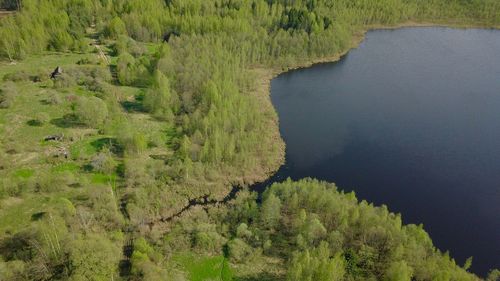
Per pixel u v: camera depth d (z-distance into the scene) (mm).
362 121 168875
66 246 91312
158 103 154625
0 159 121250
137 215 110375
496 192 131500
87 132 139875
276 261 100062
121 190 118250
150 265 90812
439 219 120375
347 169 139625
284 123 165750
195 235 105375
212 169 129125
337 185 132250
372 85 199500
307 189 115250
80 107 141375
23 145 129500
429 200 127375
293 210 112375
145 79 176000
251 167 134250
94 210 108562
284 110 175625
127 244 102438
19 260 88688
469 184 134625
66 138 134875
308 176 135250
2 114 143875
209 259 100062
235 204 118188
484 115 175875
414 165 142750
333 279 86562
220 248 102812
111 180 121250
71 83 165250
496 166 143500
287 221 110312
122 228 106938
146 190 118062
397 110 177750
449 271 91062
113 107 151750
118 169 125688
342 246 99062
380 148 151500
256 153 142125
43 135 135875
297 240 99812
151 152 135375
